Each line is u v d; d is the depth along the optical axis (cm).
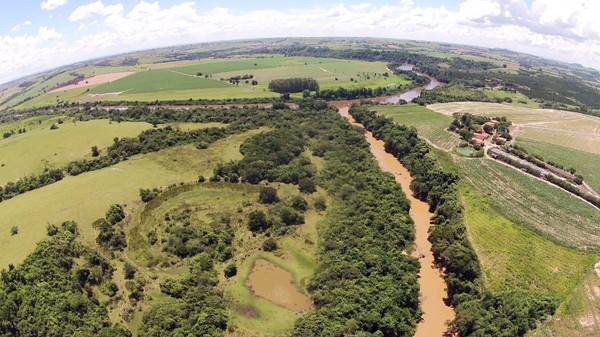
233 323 8162
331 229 11031
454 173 13775
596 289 8762
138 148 16138
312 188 13388
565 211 11912
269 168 14288
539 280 9150
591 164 15050
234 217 11800
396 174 15300
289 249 10562
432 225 11762
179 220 11594
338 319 7906
